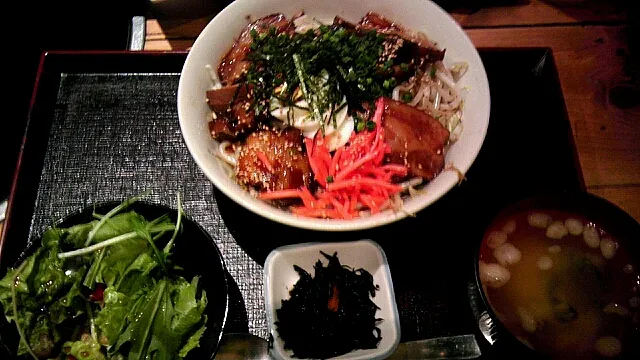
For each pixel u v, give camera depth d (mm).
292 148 325
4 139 422
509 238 303
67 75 373
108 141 355
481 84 333
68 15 454
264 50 342
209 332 279
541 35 407
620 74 396
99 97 367
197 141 312
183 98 318
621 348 272
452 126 344
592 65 398
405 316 311
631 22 416
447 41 352
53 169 346
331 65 340
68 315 282
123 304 275
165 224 297
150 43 398
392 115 332
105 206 303
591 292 288
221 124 334
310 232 329
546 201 299
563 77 394
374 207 313
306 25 370
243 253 324
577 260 296
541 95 377
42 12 448
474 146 311
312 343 293
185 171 347
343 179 322
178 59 374
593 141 373
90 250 287
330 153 340
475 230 334
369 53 340
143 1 418
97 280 282
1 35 437
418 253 327
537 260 298
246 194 301
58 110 363
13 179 333
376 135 329
